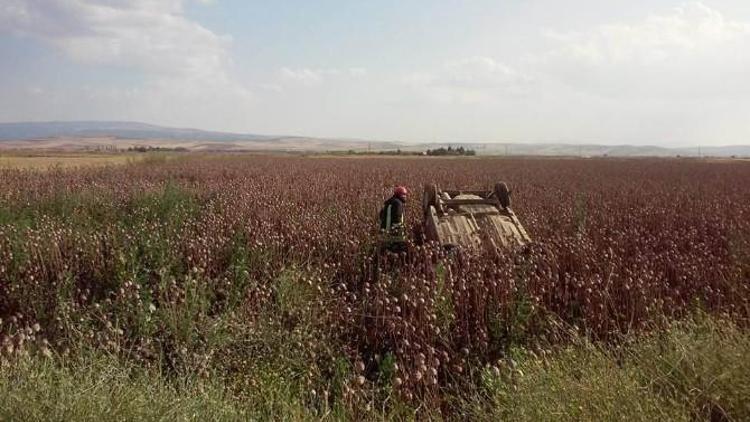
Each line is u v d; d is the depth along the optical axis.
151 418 3.65
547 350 5.32
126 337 5.82
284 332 5.73
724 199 17.83
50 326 6.25
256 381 5.00
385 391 4.93
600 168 47.31
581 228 10.66
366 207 14.20
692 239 10.01
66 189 17.16
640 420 3.78
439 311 6.18
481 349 5.75
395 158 75.94
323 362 5.55
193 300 6.19
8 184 20.08
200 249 8.45
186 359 5.21
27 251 8.13
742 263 8.23
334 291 7.32
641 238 9.80
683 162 71.19
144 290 6.85
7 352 4.83
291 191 18.17
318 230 10.16
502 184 10.55
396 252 9.52
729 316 6.10
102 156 70.94
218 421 3.90
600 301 6.40
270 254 8.76
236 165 42.50
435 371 4.72
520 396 4.23
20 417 3.43
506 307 6.32
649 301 6.44
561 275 7.56
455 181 25.59
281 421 4.25
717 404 4.07
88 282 7.89
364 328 6.15
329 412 4.32
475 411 4.46
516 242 8.45
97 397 3.65
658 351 5.00
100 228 11.85
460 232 9.31
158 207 14.32
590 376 4.40
